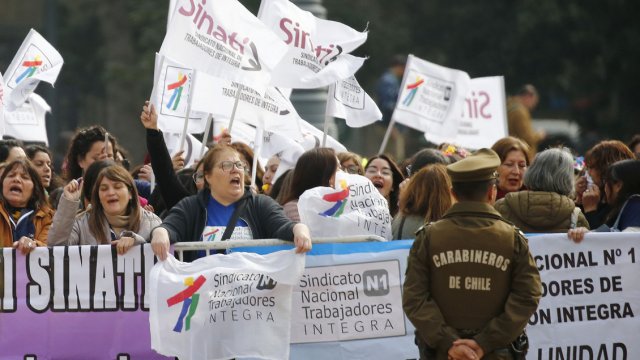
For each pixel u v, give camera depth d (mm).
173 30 19484
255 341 16859
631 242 17938
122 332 17109
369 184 18578
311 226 18234
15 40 83688
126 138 72688
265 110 21625
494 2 68625
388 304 17500
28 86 22828
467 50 69438
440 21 69812
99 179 17734
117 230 17859
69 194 17562
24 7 83500
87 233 17875
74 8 75375
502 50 68250
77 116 74812
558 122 69750
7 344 17109
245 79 20016
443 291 15117
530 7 65312
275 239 17000
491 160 15406
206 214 17250
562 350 17891
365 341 17438
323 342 17375
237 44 19984
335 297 17406
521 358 15469
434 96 27562
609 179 19406
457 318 15070
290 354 17344
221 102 21547
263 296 16891
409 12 70688
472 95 30000
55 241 17641
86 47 75500
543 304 17859
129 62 74875
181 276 16656
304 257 16859
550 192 18516
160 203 21219
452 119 27625
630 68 65375
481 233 15086
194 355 16656
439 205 18516
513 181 22484
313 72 21484
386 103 50750
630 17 65188
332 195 18328
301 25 21641
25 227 19391
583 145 62812
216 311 16750
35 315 17109
